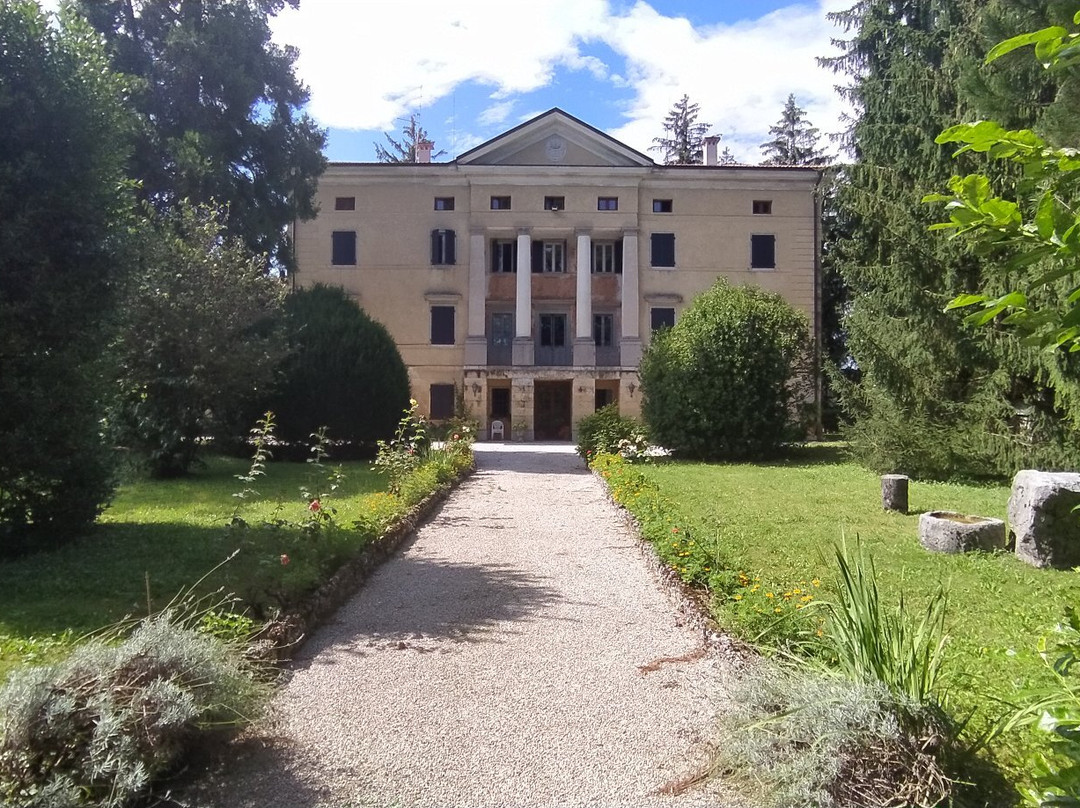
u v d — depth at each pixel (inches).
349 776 149.3
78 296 313.4
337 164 1290.6
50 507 326.3
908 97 743.1
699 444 793.6
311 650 221.0
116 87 347.3
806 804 132.8
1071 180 87.2
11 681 135.3
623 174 1283.2
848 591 167.3
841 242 920.9
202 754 154.2
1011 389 634.2
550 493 557.9
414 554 347.9
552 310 1332.4
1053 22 347.3
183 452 603.2
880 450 655.1
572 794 143.4
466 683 195.9
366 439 770.2
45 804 121.2
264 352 615.5
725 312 808.3
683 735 166.6
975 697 169.9
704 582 271.7
